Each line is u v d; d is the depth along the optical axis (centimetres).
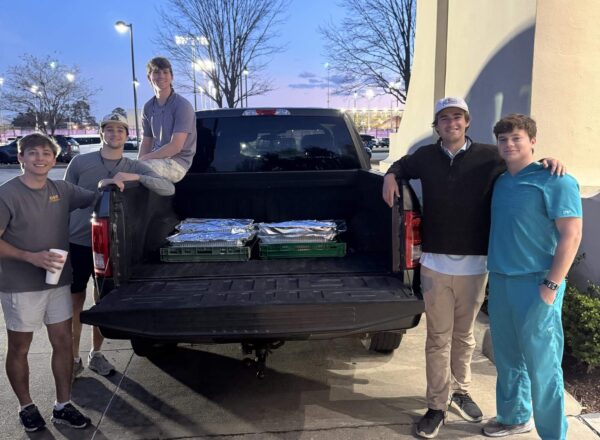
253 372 414
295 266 354
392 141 1031
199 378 406
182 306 289
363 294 304
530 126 287
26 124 4697
